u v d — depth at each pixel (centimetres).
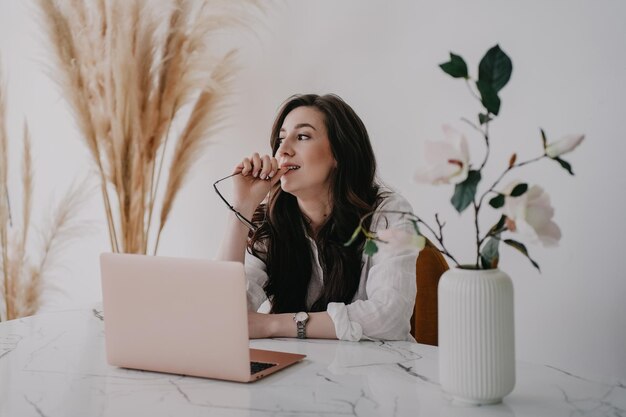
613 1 222
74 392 117
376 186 203
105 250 329
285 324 159
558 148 97
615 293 227
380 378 123
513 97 240
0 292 354
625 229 224
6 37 345
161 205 313
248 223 191
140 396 114
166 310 124
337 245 192
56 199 340
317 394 114
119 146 310
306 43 279
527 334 244
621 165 224
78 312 192
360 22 267
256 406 108
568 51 230
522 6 237
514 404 107
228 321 118
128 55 305
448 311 106
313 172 194
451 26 249
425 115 257
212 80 295
